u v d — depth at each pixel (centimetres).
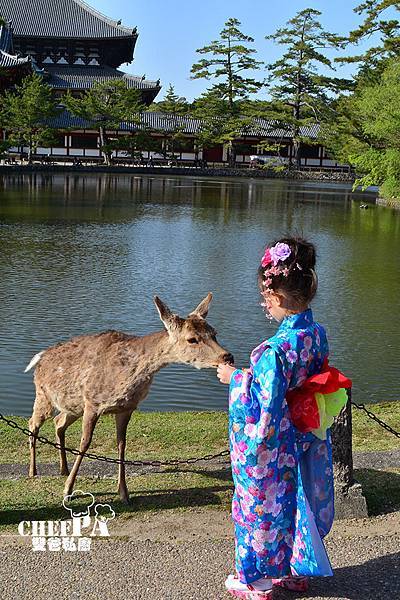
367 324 1599
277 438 392
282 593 443
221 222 3603
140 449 780
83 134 8162
